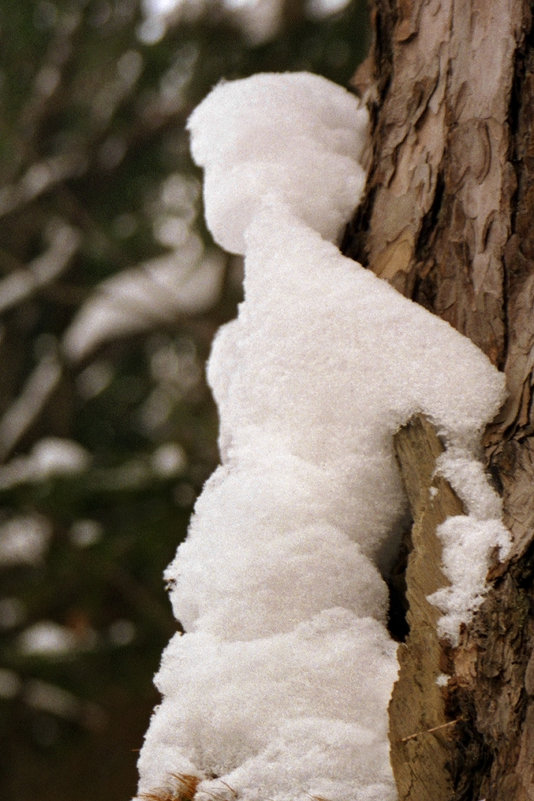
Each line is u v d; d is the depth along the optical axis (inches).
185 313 238.7
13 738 218.4
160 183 261.9
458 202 58.6
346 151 62.5
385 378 57.7
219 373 62.4
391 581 58.2
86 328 268.1
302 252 59.6
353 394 57.9
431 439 56.8
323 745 55.4
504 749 54.0
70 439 273.6
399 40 60.7
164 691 57.6
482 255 58.0
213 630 57.3
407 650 55.5
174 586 59.6
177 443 227.1
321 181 61.3
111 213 266.1
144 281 247.0
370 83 62.7
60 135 271.9
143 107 253.9
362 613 57.2
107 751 218.4
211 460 213.2
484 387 56.9
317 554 57.2
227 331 62.9
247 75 196.9
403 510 57.9
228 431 61.7
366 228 60.6
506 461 56.0
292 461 58.1
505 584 54.8
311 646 56.5
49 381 268.5
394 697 55.2
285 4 190.1
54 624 217.6
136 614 216.1
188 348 259.8
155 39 210.4
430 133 59.6
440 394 57.1
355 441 57.8
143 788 57.2
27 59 256.8
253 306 59.7
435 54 59.9
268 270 59.7
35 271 266.1
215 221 61.7
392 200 60.0
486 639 54.7
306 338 58.5
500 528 55.4
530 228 57.5
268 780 55.5
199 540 58.6
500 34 58.6
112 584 213.5
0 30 249.1
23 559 212.2
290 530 57.4
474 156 58.5
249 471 58.5
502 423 56.5
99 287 252.4
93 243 251.0
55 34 251.4
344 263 59.4
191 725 56.7
